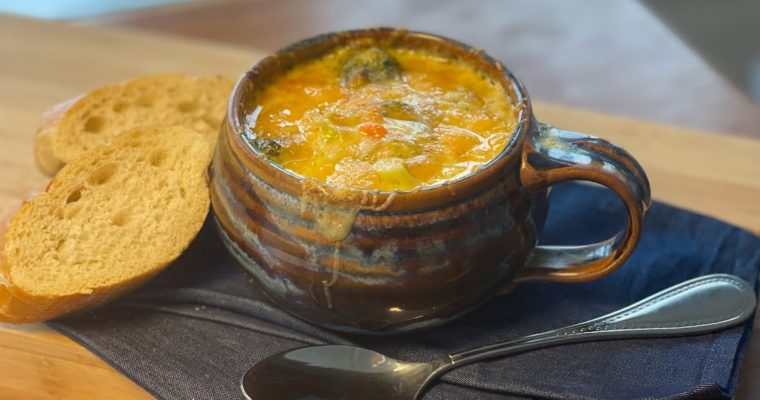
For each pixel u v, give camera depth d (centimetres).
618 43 79
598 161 47
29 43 68
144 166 53
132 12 80
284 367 49
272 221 47
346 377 49
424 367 49
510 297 52
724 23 91
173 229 52
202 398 48
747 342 50
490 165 47
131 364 49
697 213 57
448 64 54
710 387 47
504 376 49
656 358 49
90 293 50
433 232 46
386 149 48
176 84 58
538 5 82
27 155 60
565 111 64
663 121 71
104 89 57
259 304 51
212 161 52
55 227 51
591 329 50
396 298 48
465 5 82
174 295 52
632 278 53
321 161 48
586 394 48
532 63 77
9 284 49
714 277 52
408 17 81
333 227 46
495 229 48
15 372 52
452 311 49
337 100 52
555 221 56
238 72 67
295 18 80
